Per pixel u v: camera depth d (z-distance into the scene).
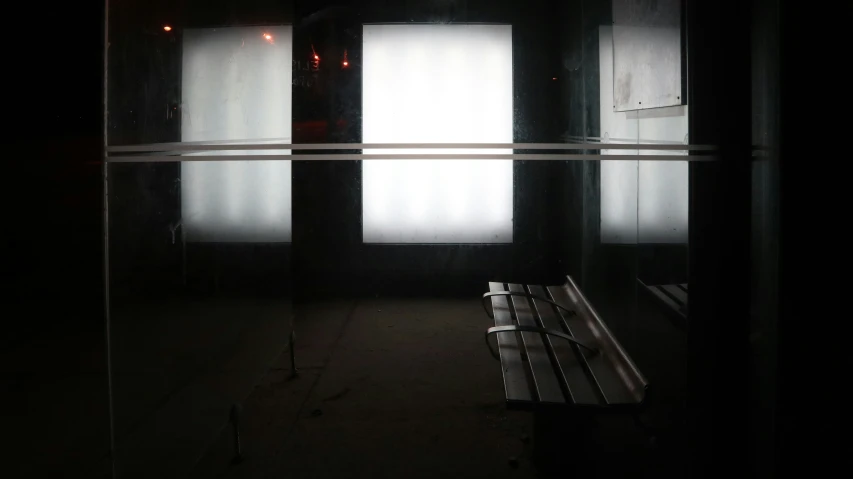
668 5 2.11
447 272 4.94
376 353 3.57
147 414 2.03
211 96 2.26
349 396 2.96
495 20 4.66
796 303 1.70
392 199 4.93
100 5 1.69
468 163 4.90
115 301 1.87
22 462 1.80
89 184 1.79
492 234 4.95
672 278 2.21
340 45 4.83
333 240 4.96
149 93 1.91
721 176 1.92
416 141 4.80
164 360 2.11
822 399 1.70
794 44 1.66
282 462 2.34
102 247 1.82
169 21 1.99
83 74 1.73
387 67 4.77
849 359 1.68
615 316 3.25
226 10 2.37
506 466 2.30
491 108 4.76
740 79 1.90
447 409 2.80
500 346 2.36
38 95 1.73
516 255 4.95
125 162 1.85
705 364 1.96
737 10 1.89
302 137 4.91
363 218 4.95
